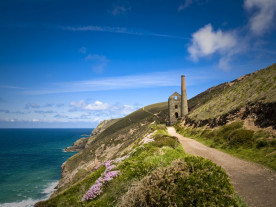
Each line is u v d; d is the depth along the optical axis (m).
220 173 6.90
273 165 11.85
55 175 57.00
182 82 71.75
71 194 14.20
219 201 5.93
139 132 68.62
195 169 7.36
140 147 17.36
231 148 18.23
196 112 47.53
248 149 16.25
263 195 8.13
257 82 28.12
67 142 174.50
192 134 34.56
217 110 33.62
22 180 51.12
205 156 16.72
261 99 21.53
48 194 40.75
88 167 24.64
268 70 29.77
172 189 6.62
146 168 10.57
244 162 13.91
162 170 7.90
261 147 15.34
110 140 76.88
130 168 11.65
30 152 105.88
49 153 104.06
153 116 103.44
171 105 72.19
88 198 11.27
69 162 62.75
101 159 61.50
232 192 6.33
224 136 21.98
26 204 35.72
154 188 7.03
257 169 11.91
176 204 6.28
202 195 6.15
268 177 10.31
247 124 21.00
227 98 34.88
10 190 43.03
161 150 14.24
